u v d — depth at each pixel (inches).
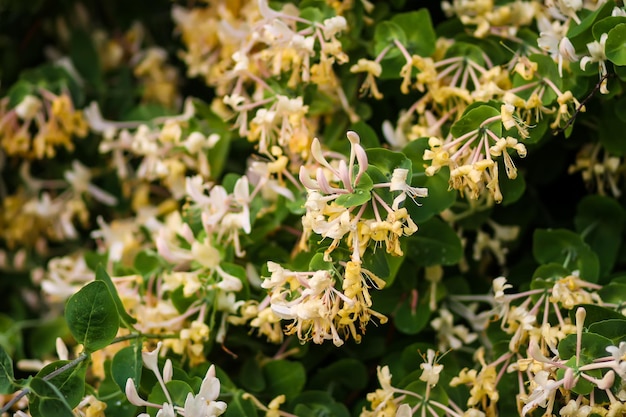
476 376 31.3
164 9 43.3
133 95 41.6
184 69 42.7
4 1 41.6
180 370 31.3
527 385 31.2
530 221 35.8
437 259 33.3
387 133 33.4
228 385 32.4
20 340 39.6
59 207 40.6
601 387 28.3
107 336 30.3
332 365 33.9
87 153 41.2
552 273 32.0
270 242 34.6
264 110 32.4
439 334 33.5
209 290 32.5
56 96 38.7
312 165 32.6
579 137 34.9
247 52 34.2
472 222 34.3
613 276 33.7
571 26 31.9
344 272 29.7
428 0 36.8
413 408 31.2
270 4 35.2
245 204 32.7
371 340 34.7
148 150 35.9
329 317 29.1
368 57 34.4
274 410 31.9
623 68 31.1
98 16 43.3
